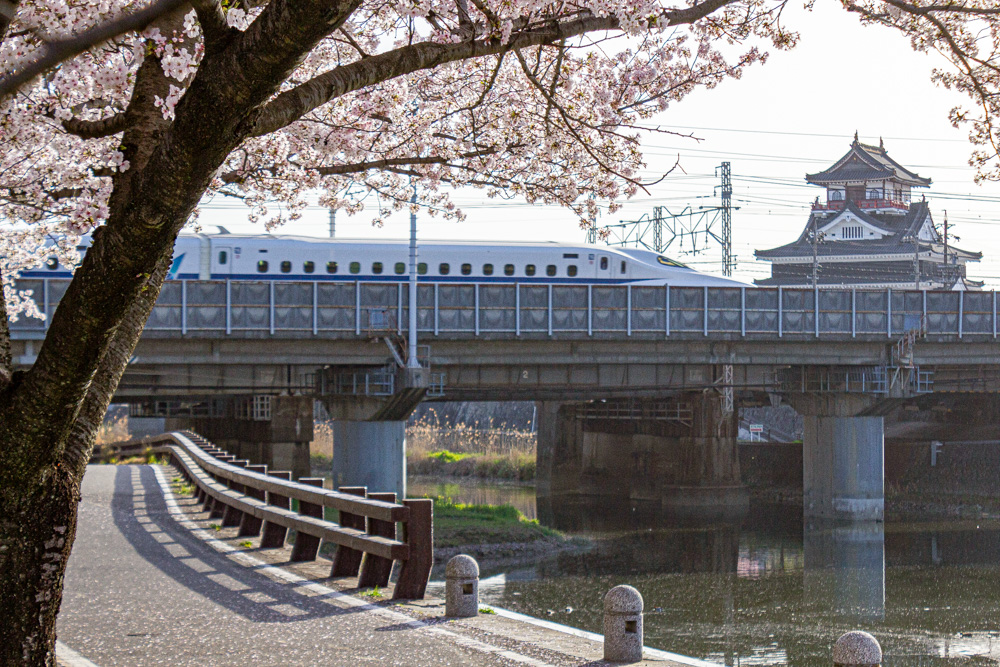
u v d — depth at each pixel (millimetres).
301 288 38281
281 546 14578
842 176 95312
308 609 9836
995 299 47625
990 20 8547
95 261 5090
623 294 42156
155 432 87125
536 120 11352
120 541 15109
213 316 37219
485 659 7895
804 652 21453
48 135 9211
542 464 64438
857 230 94000
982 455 59688
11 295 16422
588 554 37375
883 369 47094
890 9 8812
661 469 60094
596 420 64562
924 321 46156
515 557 36094
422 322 39750
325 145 11812
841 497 48719
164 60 6199
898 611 26906
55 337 5207
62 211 9875
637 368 45344
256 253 45125
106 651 8062
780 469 62188
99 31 2961
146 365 38281
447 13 8078
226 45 4938
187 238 44594
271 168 11742
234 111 4863
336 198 13555
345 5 4664
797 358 45906
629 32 7559
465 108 10062
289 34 4652
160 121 6352
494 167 11719
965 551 39219
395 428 41594
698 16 7781
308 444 54969
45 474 5539
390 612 9703
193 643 8344
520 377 43312
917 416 71188
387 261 46594
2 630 5508
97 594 10633
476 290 40281
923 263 92312
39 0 6848
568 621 24688
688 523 47500
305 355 38969
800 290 44781
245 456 57656
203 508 19984
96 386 5957
